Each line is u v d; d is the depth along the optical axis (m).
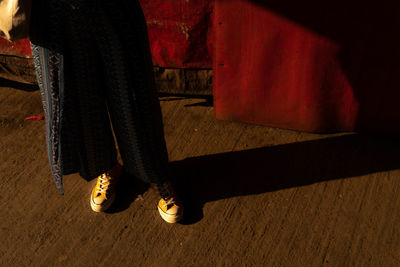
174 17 2.27
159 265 1.84
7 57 2.82
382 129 2.28
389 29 1.86
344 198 2.04
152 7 2.27
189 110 2.61
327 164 2.21
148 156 1.81
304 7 1.89
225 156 2.30
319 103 2.24
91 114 1.67
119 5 1.39
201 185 2.16
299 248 1.86
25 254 1.92
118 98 1.62
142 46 1.54
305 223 1.95
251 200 2.07
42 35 1.42
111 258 1.88
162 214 1.99
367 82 2.09
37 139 2.50
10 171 2.31
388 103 2.14
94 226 2.02
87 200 2.14
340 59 2.03
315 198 2.06
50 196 2.16
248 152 2.31
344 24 1.90
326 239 1.88
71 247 1.93
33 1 1.36
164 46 2.44
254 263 1.82
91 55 1.49
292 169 2.21
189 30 2.30
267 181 2.16
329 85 2.15
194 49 2.40
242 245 1.89
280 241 1.89
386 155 2.23
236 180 2.17
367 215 1.97
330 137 2.36
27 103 2.78
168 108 2.64
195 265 1.83
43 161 2.36
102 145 1.81
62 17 1.37
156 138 1.80
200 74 2.55
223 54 2.19
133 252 1.90
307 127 2.38
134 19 1.48
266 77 2.21
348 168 2.19
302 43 2.01
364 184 2.10
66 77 1.51
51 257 1.90
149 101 1.67
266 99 2.31
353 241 1.87
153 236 1.95
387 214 1.97
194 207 2.06
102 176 2.10
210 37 2.32
